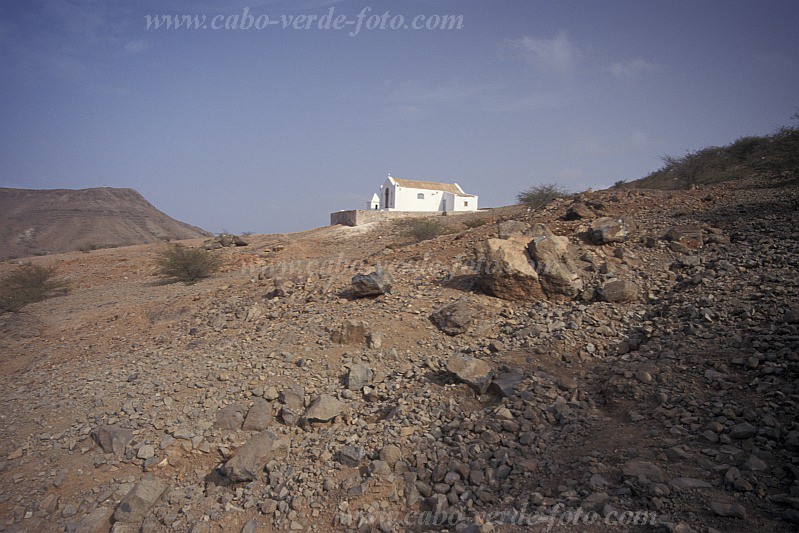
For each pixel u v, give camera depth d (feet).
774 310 21.59
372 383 22.62
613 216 44.91
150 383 23.79
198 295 50.37
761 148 78.74
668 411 16.75
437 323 27.40
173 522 15.29
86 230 395.34
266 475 17.24
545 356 22.76
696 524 11.64
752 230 35.19
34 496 16.53
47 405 22.79
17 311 53.72
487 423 18.07
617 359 21.81
